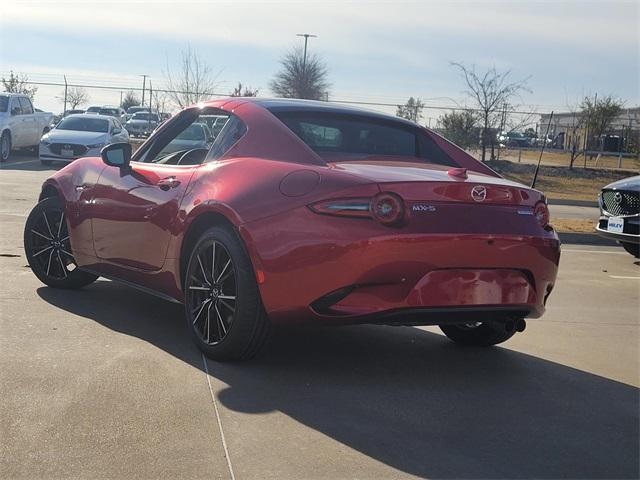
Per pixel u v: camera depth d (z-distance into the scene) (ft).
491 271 13.79
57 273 20.06
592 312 22.21
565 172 89.61
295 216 13.39
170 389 13.10
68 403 12.19
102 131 66.44
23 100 71.26
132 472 10.07
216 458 10.61
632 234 32.27
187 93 111.45
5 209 35.14
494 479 10.53
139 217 16.79
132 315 17.93
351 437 11.62
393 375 14.85
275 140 15.14
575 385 15.03
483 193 13.78
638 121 117.91
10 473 9.87
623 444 12.08
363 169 14.07
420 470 10.65
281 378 14.12
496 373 15.51
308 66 126.00
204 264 14.94
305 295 13.25
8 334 15.69
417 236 12.99
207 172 15.53
